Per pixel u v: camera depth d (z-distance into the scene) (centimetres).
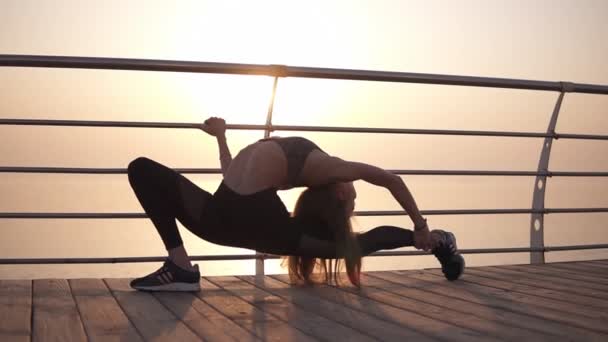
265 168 257
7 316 218
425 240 279
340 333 190
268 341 180
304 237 265
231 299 253
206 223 259
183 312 226
